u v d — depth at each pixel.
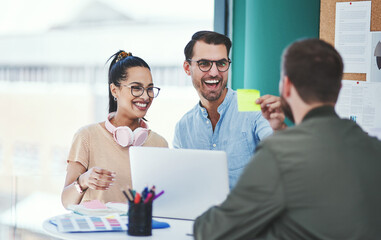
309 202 1.25
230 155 2.44
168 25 14.30
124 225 1.75
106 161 2.21
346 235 1.24
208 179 1.76
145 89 2.22
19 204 2.47
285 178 1.27
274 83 3.10
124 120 2.26
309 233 1.26
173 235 1.66
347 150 1.28
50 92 14.20
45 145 13.65
